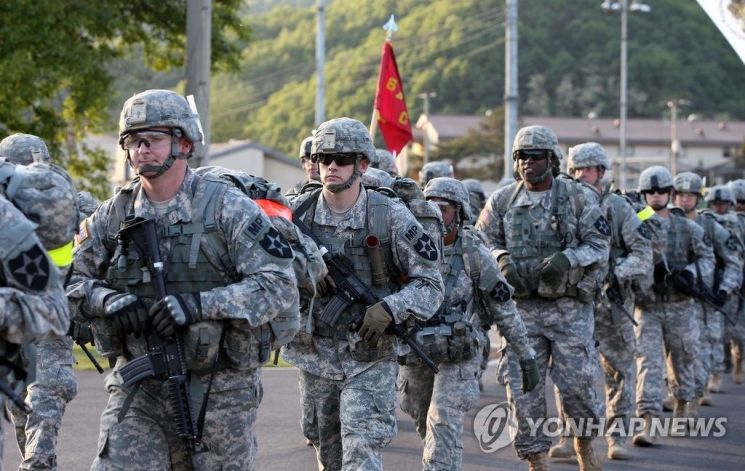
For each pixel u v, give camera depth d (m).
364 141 10.09
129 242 7.98
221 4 34.69
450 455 11.24
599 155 15.90
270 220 8.46
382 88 19.75
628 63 181.12
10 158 10.70
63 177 7.39
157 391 7.86
